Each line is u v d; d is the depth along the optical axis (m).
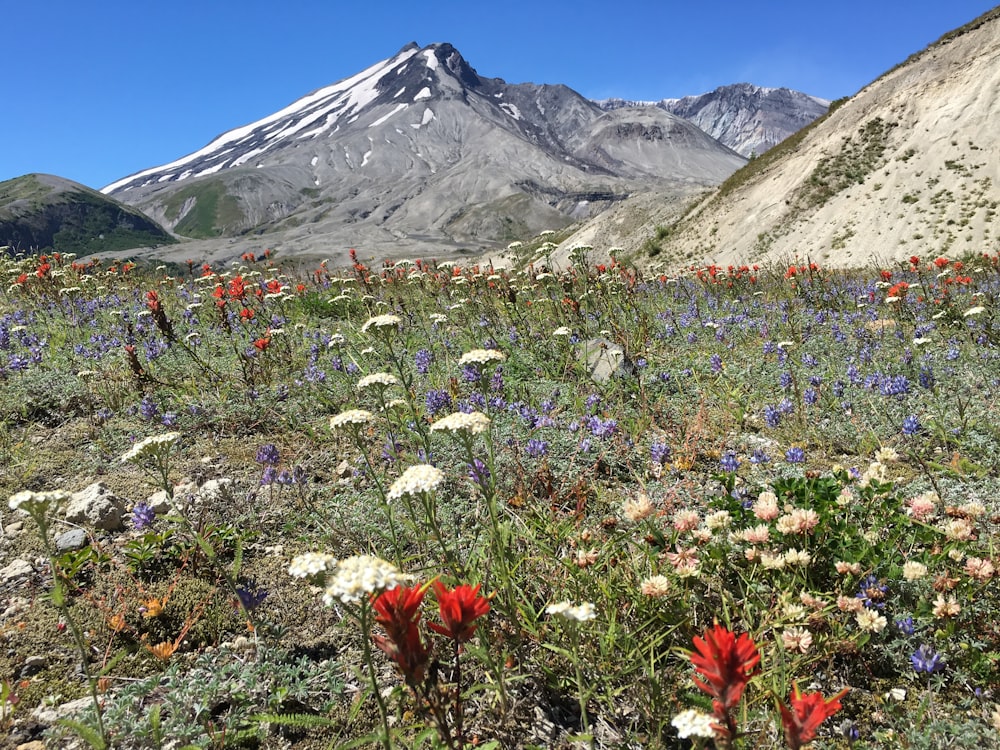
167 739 2.52
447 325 8.50
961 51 55.53
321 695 2.79
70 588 3.38
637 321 8.63
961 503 4.24
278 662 2.93
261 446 5.02
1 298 12.05
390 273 12.74
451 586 2.94
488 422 2.84
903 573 3.14
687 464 4.88
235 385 6.48
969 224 42.38
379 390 4.01
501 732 2.62
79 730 2.19
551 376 6.95
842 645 2.81
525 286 10.16
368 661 1.91
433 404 5.52
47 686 2.79
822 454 5.26
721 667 1.61
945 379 6.64
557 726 2.67
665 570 3.13
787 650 2.78
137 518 3.73
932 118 51.59
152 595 3.33
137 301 11.18
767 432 5.71
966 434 5.29
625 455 5.08
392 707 2.69
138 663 2.96
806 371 6.98
